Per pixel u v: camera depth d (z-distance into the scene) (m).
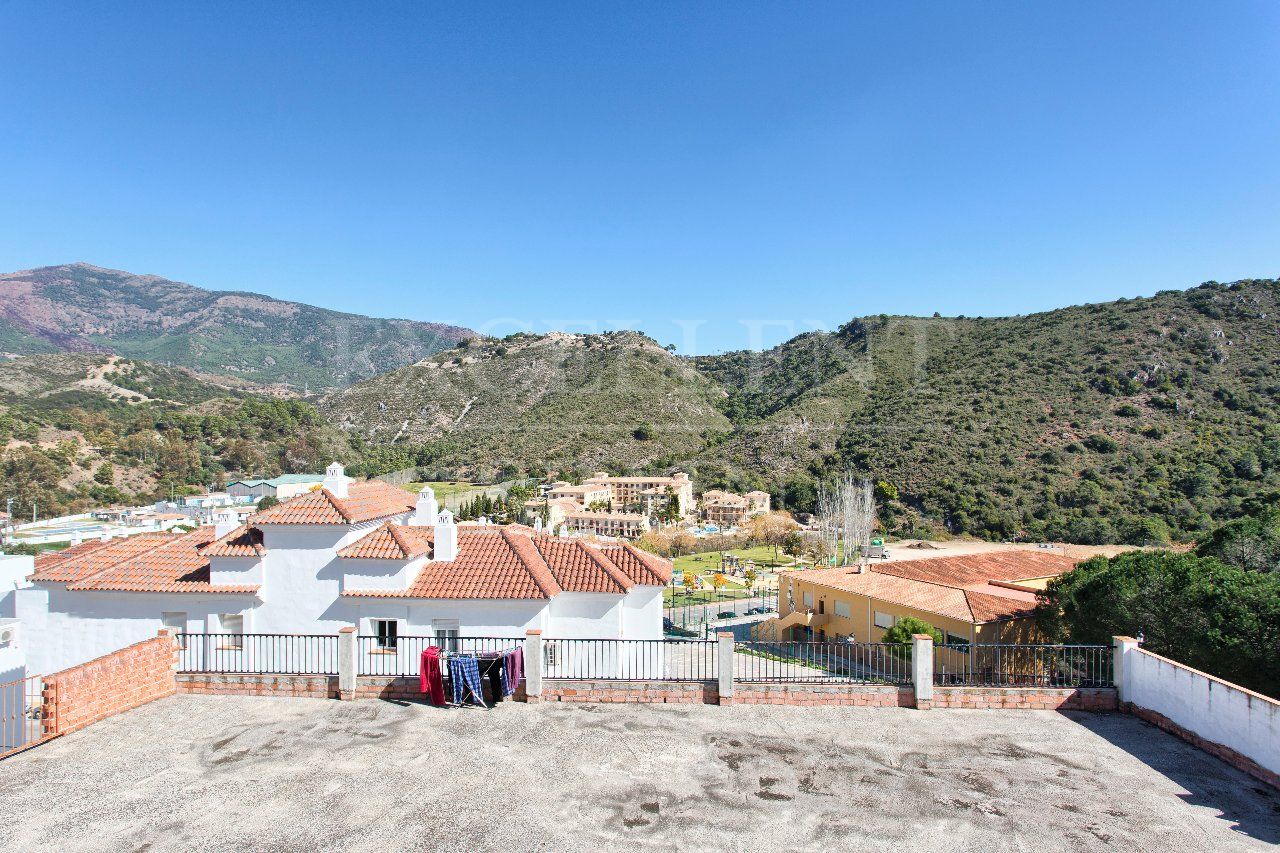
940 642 28.94
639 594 21.73
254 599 19.25
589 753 11.81
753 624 46.00
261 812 9.71
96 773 10.89
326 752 11.75
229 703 14.11
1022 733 13.01
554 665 19.73
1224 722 11.84
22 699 13.31
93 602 19.64
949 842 9.15
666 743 12.29
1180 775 11.23
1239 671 16.47
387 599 18.86
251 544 19.61
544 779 10.82
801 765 11.46
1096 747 12.38
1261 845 9.19
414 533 21.64
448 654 14.80
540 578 19.77
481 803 10.02
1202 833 9.47
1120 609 19.88
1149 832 9.48
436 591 18.95
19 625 19.58
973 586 36.62
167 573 20.03
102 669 13.20
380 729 12.79
